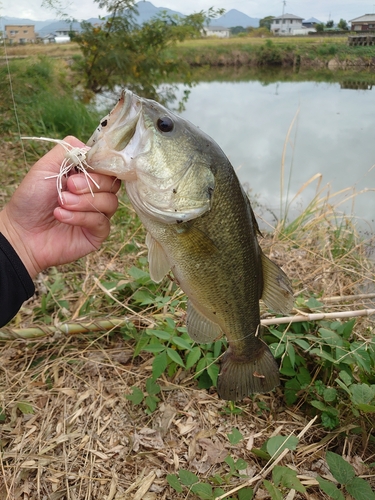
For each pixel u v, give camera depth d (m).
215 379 0.45
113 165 0.29
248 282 0.37
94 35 2.12
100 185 0.31
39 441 0.40
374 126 2.04
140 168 0.30
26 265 0.35
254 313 0.39
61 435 0.41
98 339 0.51
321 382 0.44
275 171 1.44
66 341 0.51
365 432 0.41
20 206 0.34
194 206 0.32
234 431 0.39
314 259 0.78
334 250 0.82
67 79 2.51
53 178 0.34
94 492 0.36
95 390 0.45
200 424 0.43
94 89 2.33
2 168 1.03
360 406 0.38
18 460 0.38
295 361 0.47
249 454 0.40
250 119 2.21
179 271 0.34
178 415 0.43
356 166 1.47
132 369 0.48
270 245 0.80
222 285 0.36
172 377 0.48
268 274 0.39
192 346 0.48
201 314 0.37
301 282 0.65
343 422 0.42
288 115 2.31
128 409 0.44
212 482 0.37
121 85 2.29
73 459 0.39
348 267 0.77
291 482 0.34
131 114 0.29
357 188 1.27
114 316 0.55
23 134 1.29
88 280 0.64
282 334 0.47
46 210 0.35
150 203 0.31
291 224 0.92
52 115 1.44
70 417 0.42
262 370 0.41
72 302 0.59
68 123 1.44
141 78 2.25
